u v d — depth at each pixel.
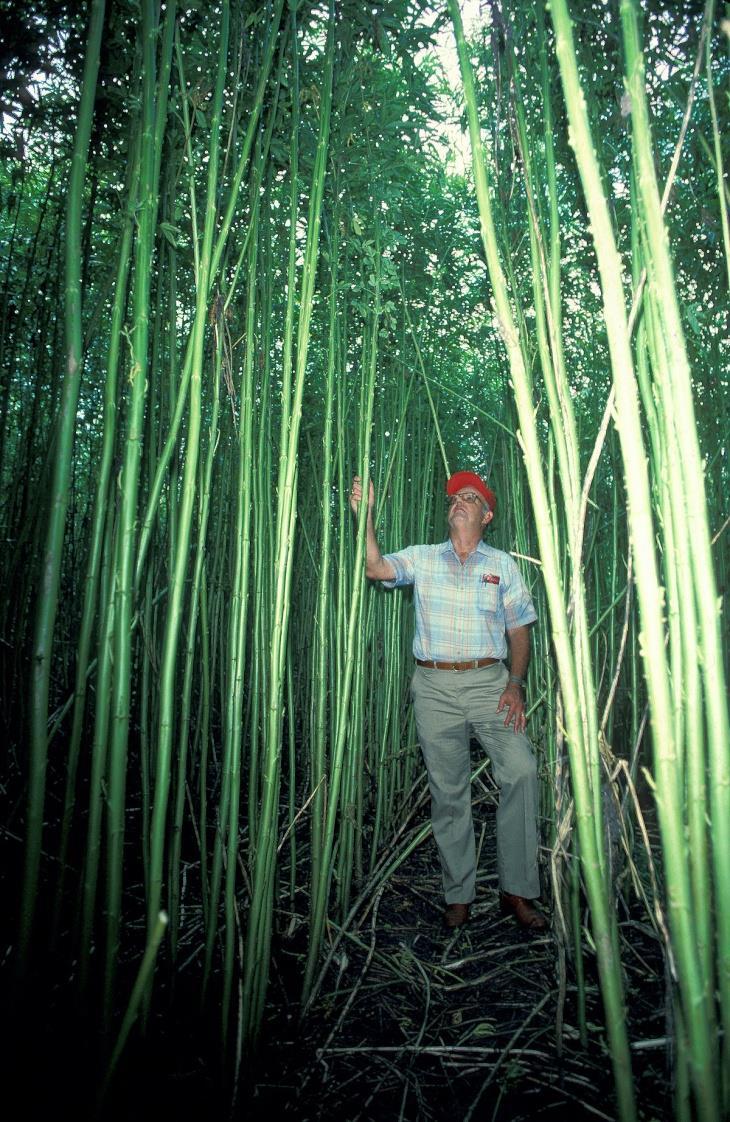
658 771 0.75
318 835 1.59
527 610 2.12
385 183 1.96
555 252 1.00
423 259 2.64
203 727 1.71
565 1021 1.50
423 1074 1.35
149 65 1.06
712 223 1.62
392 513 2.62
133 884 1.96
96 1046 1.03
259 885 1.31
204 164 1.66
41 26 1.37
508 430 2.27
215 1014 1.43
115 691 1.02
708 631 0.74
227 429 2.49
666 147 1.64
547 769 2.30
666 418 0.80
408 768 2.86
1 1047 0.96
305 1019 1.52
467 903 2.01
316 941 1.58
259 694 1.68
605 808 1.19
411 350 2.81
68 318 0.95
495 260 0.86
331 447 1.65
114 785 1.01
